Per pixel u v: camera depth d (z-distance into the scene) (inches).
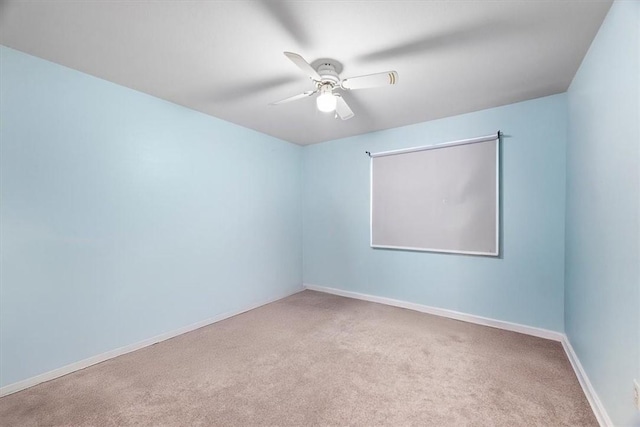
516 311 108.0
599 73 63.9
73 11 58.2
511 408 65.2
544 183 101.9
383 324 115.3
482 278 115.0
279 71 83.0
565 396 69.2
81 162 84.0
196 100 104.3
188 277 112.0
